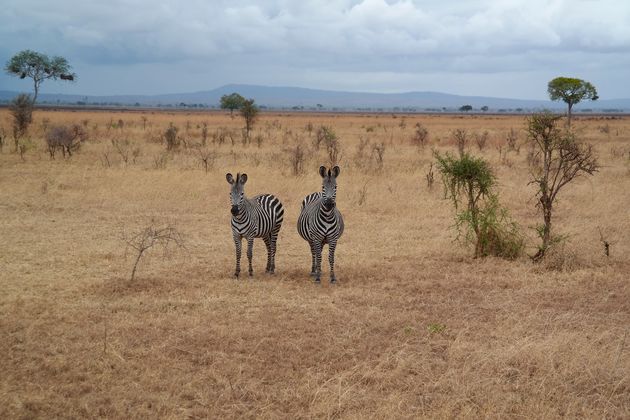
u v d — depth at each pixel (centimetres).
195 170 2016
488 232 1123
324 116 10556
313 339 710
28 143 2759
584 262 1055
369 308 823
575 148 1089
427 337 722
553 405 564
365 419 532
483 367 630
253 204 972
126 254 1084
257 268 1038
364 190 1669
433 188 1812
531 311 812
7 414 523
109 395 566
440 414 540
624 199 1617
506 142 3516
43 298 832
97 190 1672
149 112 10844
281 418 538
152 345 684
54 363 623
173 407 547
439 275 995
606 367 629
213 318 777
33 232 1232
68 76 5250
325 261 1085
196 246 1172
